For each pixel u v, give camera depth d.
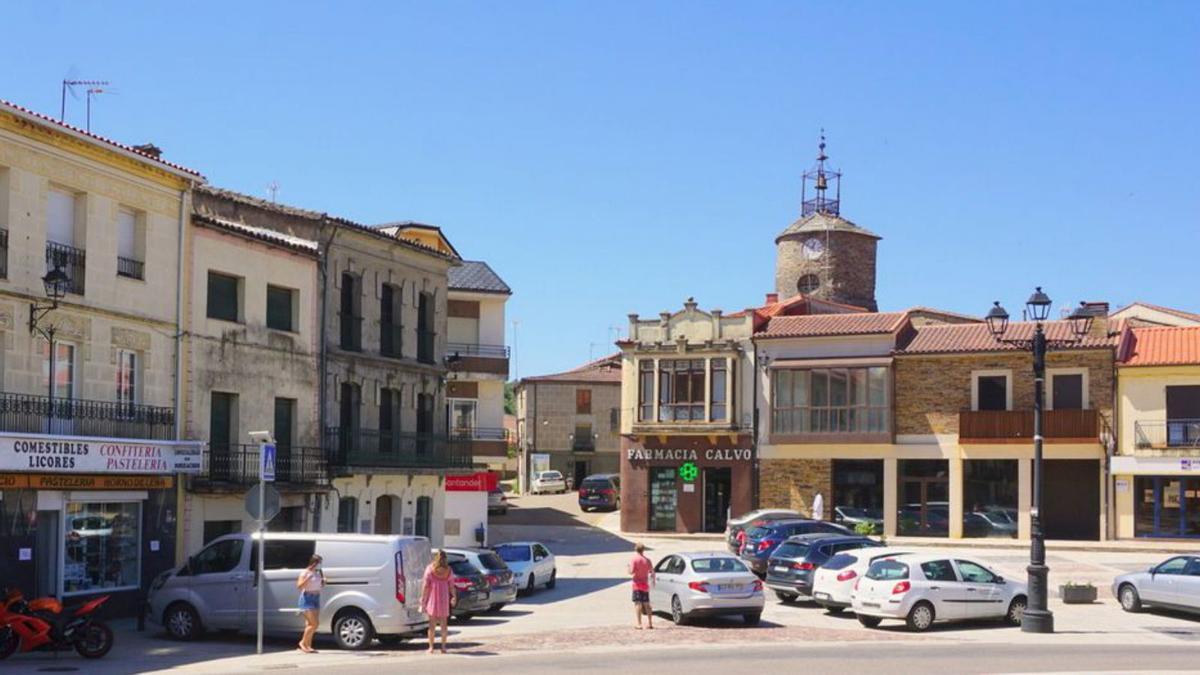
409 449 39.28
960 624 27.22
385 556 22.78
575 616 29.52
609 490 63.28
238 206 34.00
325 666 19.73
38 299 25.34
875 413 51.25
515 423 87.56
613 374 80.19
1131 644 23.67
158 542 28.34
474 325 56.22
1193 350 46.78
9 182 24.81
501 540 51.75
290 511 33.66
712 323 54.81
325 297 35.22
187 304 29.80
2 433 23.67
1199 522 46.00
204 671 19.08
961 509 49.59
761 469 53.31
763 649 22.67
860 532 49.41
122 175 27.81
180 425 29.41
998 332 34.38
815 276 68.50
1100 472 47.56
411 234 44.47
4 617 20.67
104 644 21.05
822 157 71.81
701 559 27.55
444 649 22.00
